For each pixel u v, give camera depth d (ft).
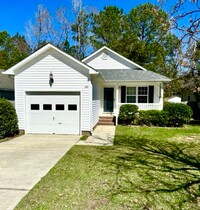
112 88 54.44
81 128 38.01
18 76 38.09
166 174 19.01
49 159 23.53
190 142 32.24
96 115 46.80
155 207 13.35
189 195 15.05
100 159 23.44
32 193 15.20
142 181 17.39
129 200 14.20
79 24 103.35
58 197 14.55
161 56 72.49
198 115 66.49
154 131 41.75
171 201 14.16
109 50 60.64
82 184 16.70
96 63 61.41
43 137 36.11
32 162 22.47
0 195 14.94
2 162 22.53
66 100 38.17
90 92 37.32
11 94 62.28
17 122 38.19
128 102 53.83
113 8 90.02
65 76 37.40
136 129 44.06
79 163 22.02
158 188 16.11
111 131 41.70
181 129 44.55
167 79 49.83
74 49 105.91
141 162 22.43
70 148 28.58
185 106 47.44
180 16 15.43
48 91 37.99
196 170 20.10
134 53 80.28
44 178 17.97
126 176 18.44
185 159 23.67
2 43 114.01
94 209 13.01
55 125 38.70
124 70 58.80
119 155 25.08
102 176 18.39
